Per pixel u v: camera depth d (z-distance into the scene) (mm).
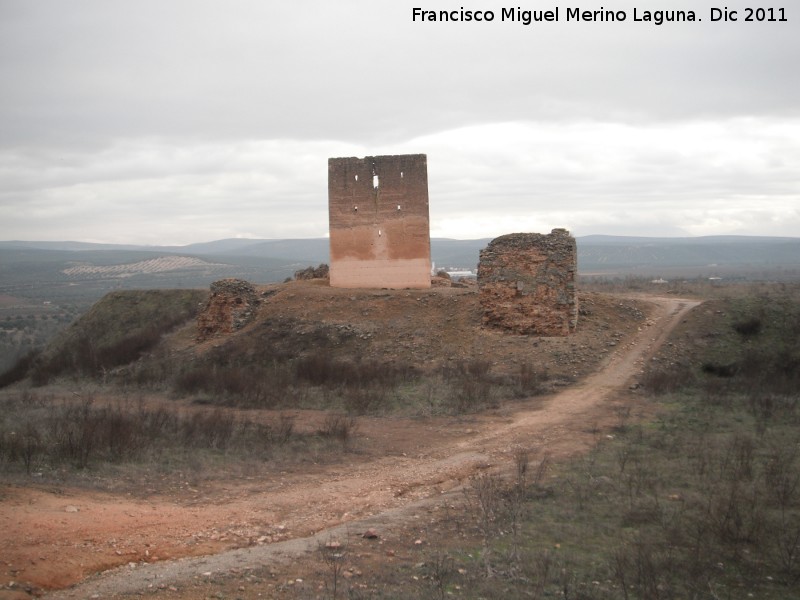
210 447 18359
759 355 28062
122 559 10617
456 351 31359
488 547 11117
